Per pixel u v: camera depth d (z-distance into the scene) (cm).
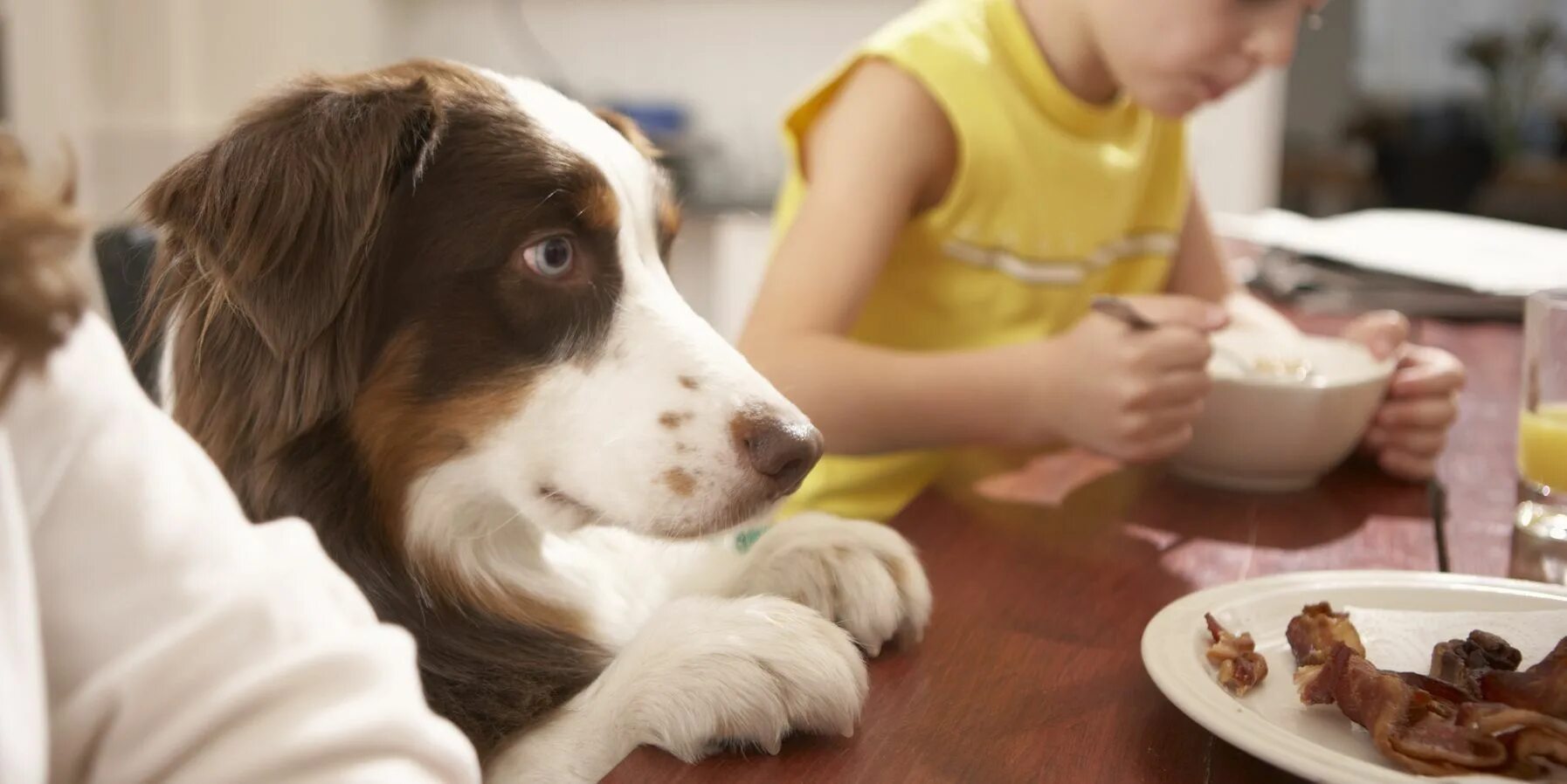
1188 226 183
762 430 88
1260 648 73
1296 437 110
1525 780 58
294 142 89
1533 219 309
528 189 92
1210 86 139
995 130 149
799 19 346
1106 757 65
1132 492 113
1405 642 71
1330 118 317
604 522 92
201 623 41
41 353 36
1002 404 121
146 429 44
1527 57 302
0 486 38
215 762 39
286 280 86
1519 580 86
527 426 92
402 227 91
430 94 93
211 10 331
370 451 90
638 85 356
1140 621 84
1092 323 118
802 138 155
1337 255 206
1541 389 102
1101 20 142
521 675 88
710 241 311
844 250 138
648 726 70
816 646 70
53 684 40
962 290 154
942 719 69
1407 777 56
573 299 93
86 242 43
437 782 43
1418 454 119
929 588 85
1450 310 185
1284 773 63
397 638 46
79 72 323
